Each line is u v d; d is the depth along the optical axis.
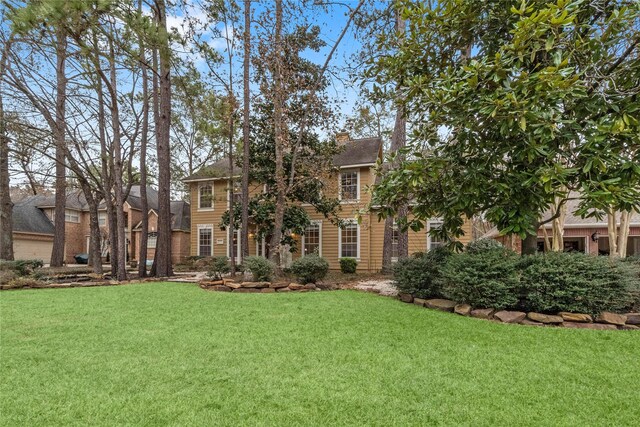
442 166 5.02
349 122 11.45
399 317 5.12
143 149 12.87
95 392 2.71
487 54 5.47
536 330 4.44
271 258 10.16
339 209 13.91
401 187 5.47
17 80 10.24
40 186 16.58
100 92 11.12
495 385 2.85
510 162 5.06
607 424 2.28
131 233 23.42
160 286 9.18
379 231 14.96
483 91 4.49
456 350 3.69
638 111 4.42
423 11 5.38
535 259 5.23
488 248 6.06
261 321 4.95
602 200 4.23
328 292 7.89
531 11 4.29
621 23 4.29
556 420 2.32
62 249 17.00
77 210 25.14
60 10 7.40
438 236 6.29
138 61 9.69
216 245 17.36
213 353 3.59
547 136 4.12
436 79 5.22
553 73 3.93
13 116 11.16
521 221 4.80
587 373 3.09
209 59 10.29
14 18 7.52
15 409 2.44
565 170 4.19
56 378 2.96
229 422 2.29
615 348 3.77
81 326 4.69
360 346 3.82
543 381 2.93
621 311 5.00
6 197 13.96
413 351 3.66
